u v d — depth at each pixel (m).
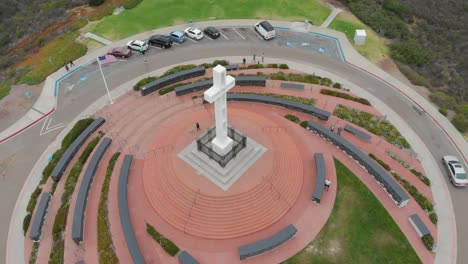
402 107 51.41
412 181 42.06
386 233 37.12
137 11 69.25
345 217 38.16
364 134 45.97
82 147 46.50
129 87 55.06
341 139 44.41
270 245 34.75
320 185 39.78
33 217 39.84
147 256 35.22
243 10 69.00
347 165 43.09
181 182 38.75
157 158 42.62
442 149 45.88
